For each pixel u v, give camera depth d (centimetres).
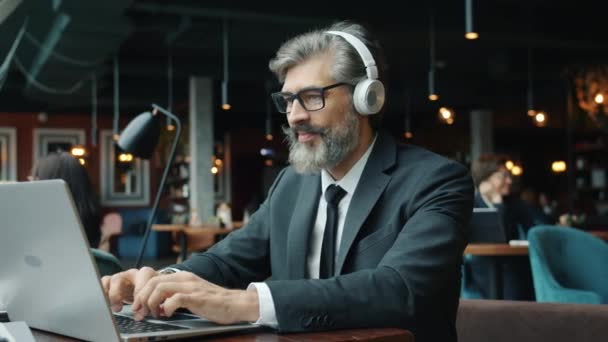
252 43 1131
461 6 1011
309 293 120
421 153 157
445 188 146
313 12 951
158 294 118
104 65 1266
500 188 556
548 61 1302
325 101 150
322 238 157
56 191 98
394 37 1122
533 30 1062
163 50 1261
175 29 1051
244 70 1362
